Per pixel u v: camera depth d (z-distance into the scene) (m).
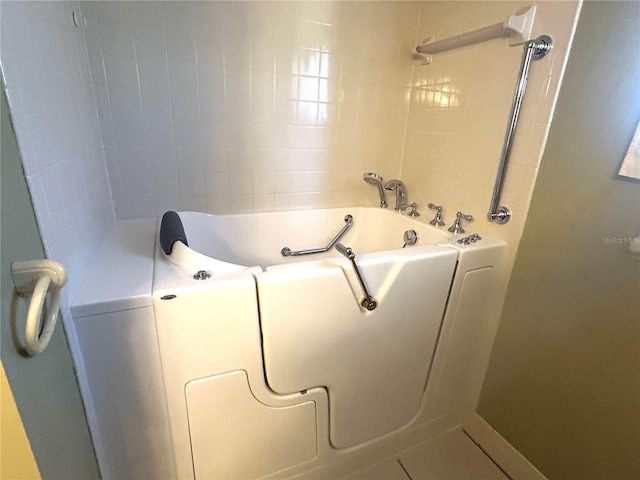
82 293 0.80
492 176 1.30
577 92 0.99
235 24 1.35
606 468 0.98
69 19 0.99
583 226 0.99
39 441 0.55
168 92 1.35
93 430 0.84
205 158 1.48
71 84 0.94
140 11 1.23
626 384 0.92
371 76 1.63
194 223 1.46
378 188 1.78
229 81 1.41
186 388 0.89
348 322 1.02
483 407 1.41
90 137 1.12
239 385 0.95
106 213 1.28
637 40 0.84
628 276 0.89
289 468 1.12
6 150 0.51
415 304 1.12
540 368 1.16
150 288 0.83
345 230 1.78
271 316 0.91
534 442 1.20
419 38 1.64
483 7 1.29
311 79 1.53
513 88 1.19
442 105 1.52
